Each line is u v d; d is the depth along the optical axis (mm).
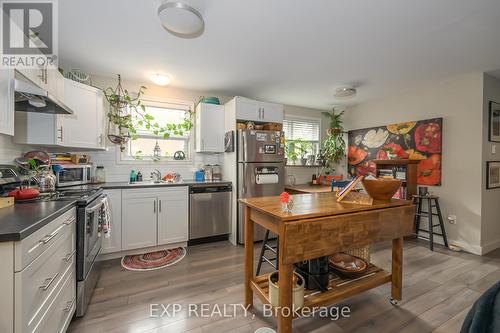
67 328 1502
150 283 2152
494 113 2984
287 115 4477
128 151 3273
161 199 2887
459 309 1794
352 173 4500
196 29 1814
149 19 1828
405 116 3664
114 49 2311
